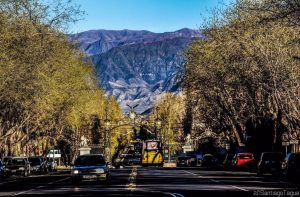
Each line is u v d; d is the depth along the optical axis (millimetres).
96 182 39312
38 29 52281
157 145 92875
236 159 62219
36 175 59281
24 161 57656
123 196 25953
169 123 136875
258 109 63312
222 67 60594
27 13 51781
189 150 122875
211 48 61719
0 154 62000
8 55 49375
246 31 54750
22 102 53344
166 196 25766
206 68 63219
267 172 48219
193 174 52344
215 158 85375
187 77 66125
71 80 64312
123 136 150875
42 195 27500
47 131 75750
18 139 69688
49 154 84250
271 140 68438
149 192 28281
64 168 94062
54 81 57688
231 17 58188
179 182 37594
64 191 30141
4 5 50406
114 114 133000
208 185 33844
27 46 50844
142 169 72125
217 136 94125
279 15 35688
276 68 51094
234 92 65062
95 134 118688
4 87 49406
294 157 40406
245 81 58719
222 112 73250
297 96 51125
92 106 79188
